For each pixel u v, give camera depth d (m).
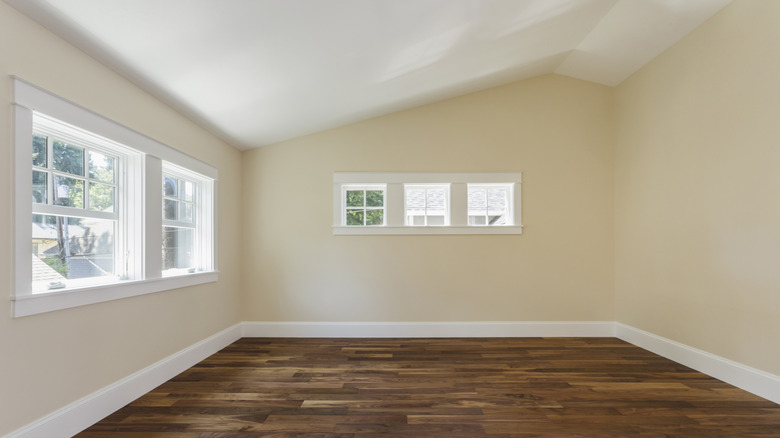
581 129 4.57
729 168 2.96
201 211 3.82
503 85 4.59
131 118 2.62
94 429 2.20
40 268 2.06
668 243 3.63
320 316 4.48
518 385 2.92
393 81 3.71
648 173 3.93
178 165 3.21
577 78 4.58
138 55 2.33
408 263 4.50
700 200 3.25
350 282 4.49
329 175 4.56
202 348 3.55
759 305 2.71
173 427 2.24
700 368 3.21
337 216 4.53
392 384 2.94
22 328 1.84
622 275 4.36
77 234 2.33
